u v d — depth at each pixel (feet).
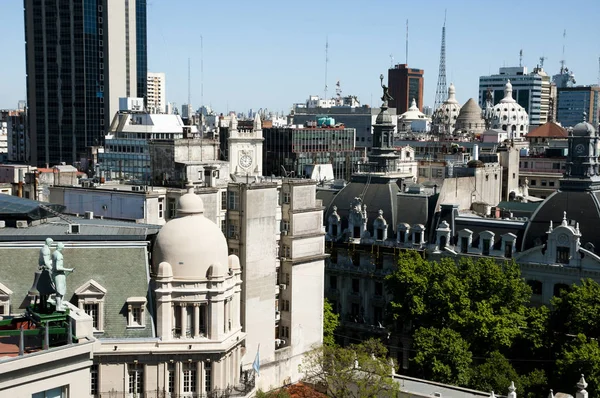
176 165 428.56
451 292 436.35
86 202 403.13
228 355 286.05
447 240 504.02
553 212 479.41
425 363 401.70
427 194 574.56
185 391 277.85
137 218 380.37
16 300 264.93
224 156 577.43
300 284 413.80
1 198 323.57
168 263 278.46
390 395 350.64
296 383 401.90
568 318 408.87
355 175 569.23
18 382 197.26
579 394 332.19
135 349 268.62
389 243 526.98
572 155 490.49
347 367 369.30
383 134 598.34
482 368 387.34
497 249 488.02
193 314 279.90
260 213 370.32
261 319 376.07
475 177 624.18
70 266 277.64
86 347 211.41
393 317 462.19
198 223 286.87
